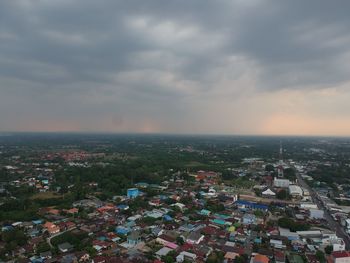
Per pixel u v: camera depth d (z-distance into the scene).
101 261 110.81
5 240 127.25
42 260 112.56
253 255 120.56
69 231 142.50
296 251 128.12
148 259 115.19
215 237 139.38
